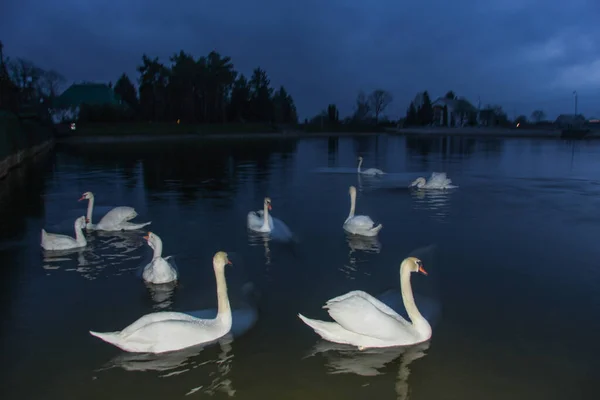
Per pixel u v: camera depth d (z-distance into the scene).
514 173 30.55
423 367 7.07
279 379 6.79
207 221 16.12
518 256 12.20
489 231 14.75
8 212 17.98
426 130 98.75
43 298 9.55
